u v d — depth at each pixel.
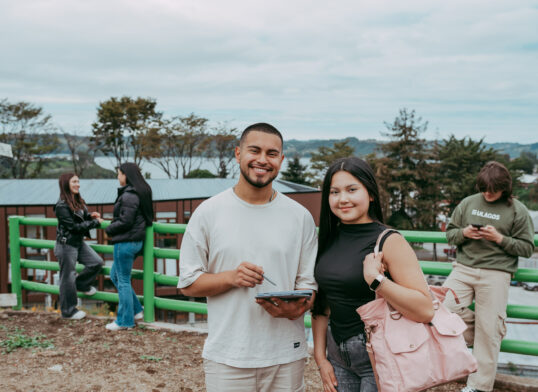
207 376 2.02
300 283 2.05
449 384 3.23
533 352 3.15
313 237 2.09
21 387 3.15
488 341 2.95
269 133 1.89
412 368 1.69
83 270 4.77
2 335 4.21
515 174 49.44
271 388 1.99
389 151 44.91
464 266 3.06
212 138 36.06
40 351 3.83
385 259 1.79
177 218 21.09
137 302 4.57
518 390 3.11
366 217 1.97
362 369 1.93
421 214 43.34
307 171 56.12
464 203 3.15
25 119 33.78
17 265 5.11
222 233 1.94
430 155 43.84
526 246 2.85
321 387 3.21
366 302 1.88
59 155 36.97
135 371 3.48
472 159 42.97
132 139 36.50
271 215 1.98
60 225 4.57
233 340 1.93
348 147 52.75
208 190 23.41
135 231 4.29
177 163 37.09
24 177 35.72
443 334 1.74
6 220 18.77
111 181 23.66
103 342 4.07
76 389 3.16
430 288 1.95
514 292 31.50
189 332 4.34
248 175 1.90
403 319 1.75
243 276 1.80
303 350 2.05
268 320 1.94
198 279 1.93
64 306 4.65
